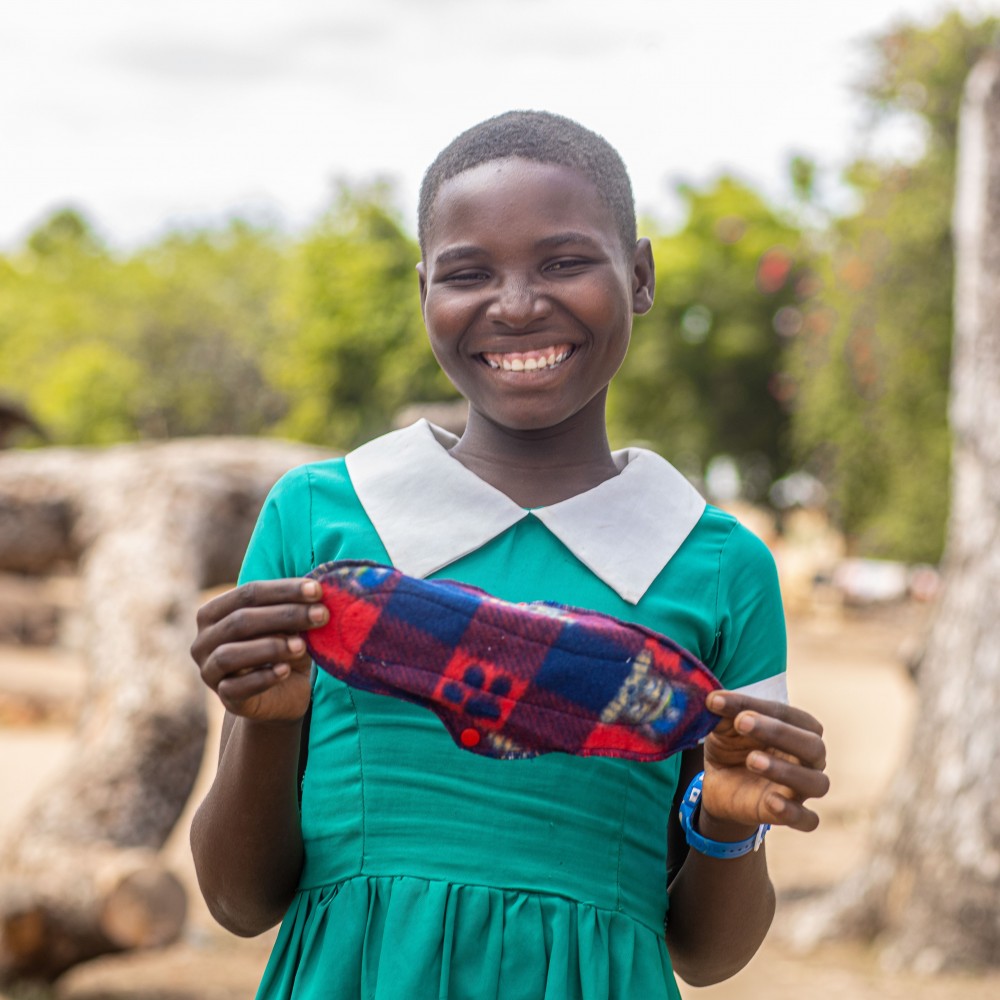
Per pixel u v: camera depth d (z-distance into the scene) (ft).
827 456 56.18
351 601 5.12
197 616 5.15
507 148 5.80
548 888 5.26
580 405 5.84
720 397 88.07
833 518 59.11
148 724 18.93
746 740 5.12
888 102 48.52
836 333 50.80
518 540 5.68
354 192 89.92
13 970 17.24
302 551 5.81
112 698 19.38
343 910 5.32
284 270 144.46
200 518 22.88
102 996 18.01
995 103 20.31
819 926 20.35
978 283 20.30
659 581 5.68
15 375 150.41
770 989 17.94
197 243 173.27
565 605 5.33
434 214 5.88
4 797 29.09
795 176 83.35
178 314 144.77
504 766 5.37
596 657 5.13
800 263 67.41
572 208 5.70
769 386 87.71
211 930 21.34
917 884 19.49
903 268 48.55
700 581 5.74
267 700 5.10
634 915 5.46
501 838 5.30
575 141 5.88
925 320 48.44
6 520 23.62
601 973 5.22
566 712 5.15
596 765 5.45
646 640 5.16
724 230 84.58
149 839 18.35
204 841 5.56
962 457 20.43
